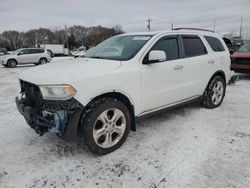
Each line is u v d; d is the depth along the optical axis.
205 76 4.70
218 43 5.21
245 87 7.57
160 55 3.38
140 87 3.46
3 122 4.46
